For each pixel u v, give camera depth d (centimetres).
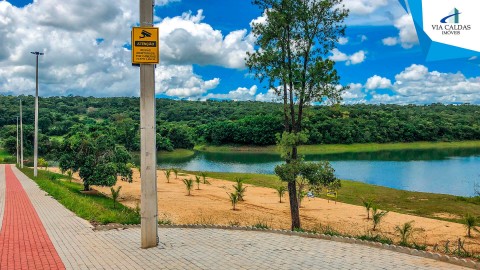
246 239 1021
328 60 1778
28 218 1405
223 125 10388
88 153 2956
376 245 888
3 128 9894
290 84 1872
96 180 2827
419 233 1953
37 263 782
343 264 732
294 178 1834
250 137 9994
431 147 9644
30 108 11769
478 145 9988
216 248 905
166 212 2378
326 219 2292
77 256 840
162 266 750
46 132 10531
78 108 15912
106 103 18362
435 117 11875
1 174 4138
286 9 1817
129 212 1667
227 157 8531
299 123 1919
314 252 845
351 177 4891
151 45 918
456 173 5238
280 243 958
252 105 19112
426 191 3903
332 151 8850
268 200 2955
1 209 1645
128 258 819
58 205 1770
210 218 2211
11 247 931
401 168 5822
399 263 726
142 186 925
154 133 938
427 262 730
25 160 7131
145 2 920
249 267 729
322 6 1798
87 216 1421
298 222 1875
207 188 3631
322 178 1848
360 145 9600
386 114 11512
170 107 17862
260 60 1858
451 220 2378
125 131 9206
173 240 1012
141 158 930
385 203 2998
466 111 15825
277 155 8769
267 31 1834
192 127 12331
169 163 7400
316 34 1859
